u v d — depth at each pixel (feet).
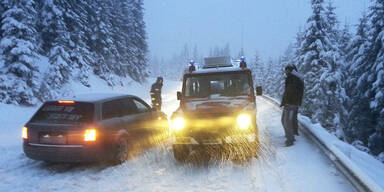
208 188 15.64
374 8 66.59
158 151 23.59
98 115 19.20
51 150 18.25
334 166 18.07
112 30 129.39
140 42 167.22
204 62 27.63
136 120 23.06
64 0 90.17
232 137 18.57
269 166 18.65
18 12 59.72
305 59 70.74
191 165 19.69
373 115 63.46
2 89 54.80
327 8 87.66
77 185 16.65
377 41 62.54
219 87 22.75
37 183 17.02
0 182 17.19
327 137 22.53
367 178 12.63
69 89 78.07
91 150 18.08
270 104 61.16
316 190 14.70
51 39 86.74
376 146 58.75
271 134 28.48
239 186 15.71
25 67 57.98
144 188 15.98
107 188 16.12
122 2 151.84
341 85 71.92
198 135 18.90
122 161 20.59
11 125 39.37
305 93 71.00
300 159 19.71
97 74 116.16
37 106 59.93
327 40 70.95
